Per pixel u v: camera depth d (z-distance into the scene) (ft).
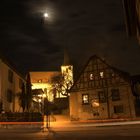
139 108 141.18
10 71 125.70
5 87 116.57
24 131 72.43
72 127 87.76
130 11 33.37
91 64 148.66
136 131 60.95
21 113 94.32
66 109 181.06
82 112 144.66
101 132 62.44
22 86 138.00
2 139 49.85
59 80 205.36
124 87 137.28
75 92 149.28
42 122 92.43
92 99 144.25
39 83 286.87
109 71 143.02
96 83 145.07
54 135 56.95
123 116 134.62
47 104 96.73
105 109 139.95
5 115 92.53
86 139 46.83
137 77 139.33
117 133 57.67
